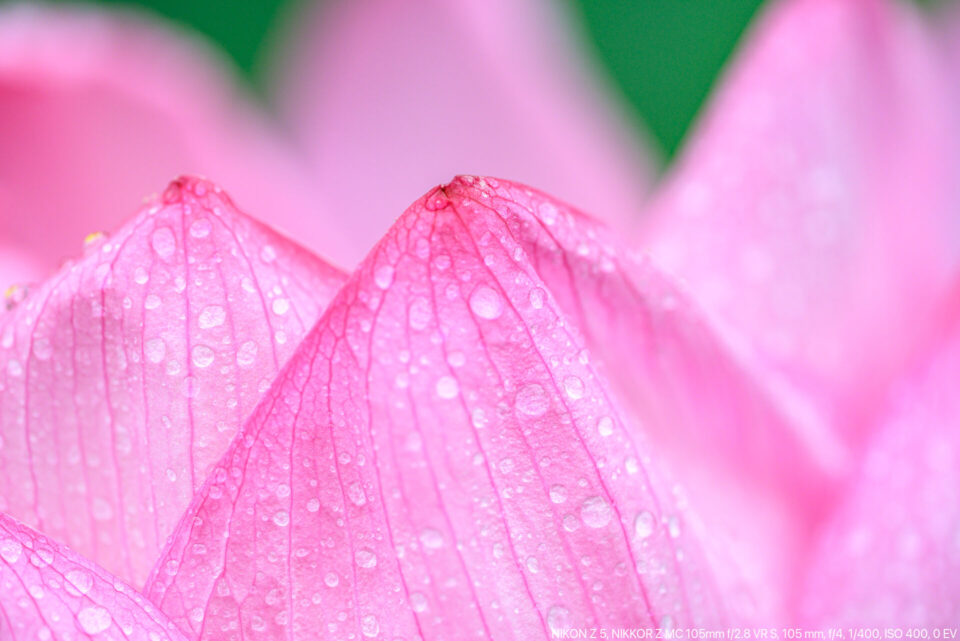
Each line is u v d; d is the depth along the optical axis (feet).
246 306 0.78
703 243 0.96
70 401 0.80
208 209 0.78
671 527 0.79
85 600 0.76
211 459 0.79
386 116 1.28
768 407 0.86
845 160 0.98
